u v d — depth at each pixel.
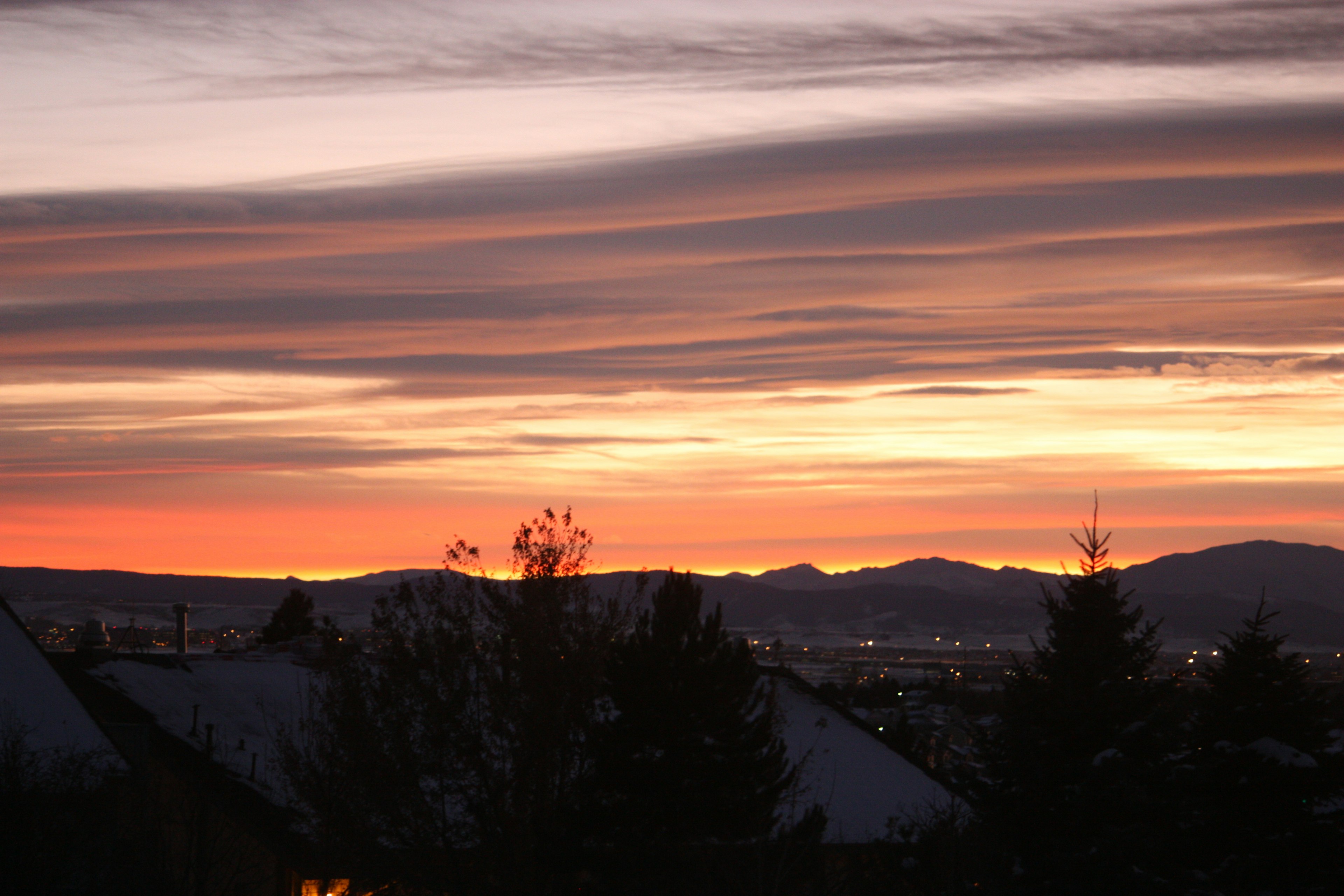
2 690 22.47
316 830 23.17
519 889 23.06
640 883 22.41
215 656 32.34
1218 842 22.61
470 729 24.16
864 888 25.23
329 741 24.14
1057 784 22.33
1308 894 21.70
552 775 24.62
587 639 24.98
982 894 22.92
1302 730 23.66
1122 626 23.70
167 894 18.22
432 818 23.55
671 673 23.53
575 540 26.23
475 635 25.00
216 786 23.41
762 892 18.88
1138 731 22.22
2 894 15.80
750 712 24.59
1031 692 23.11
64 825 17.11
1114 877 21.02
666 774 22.98
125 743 22.45
